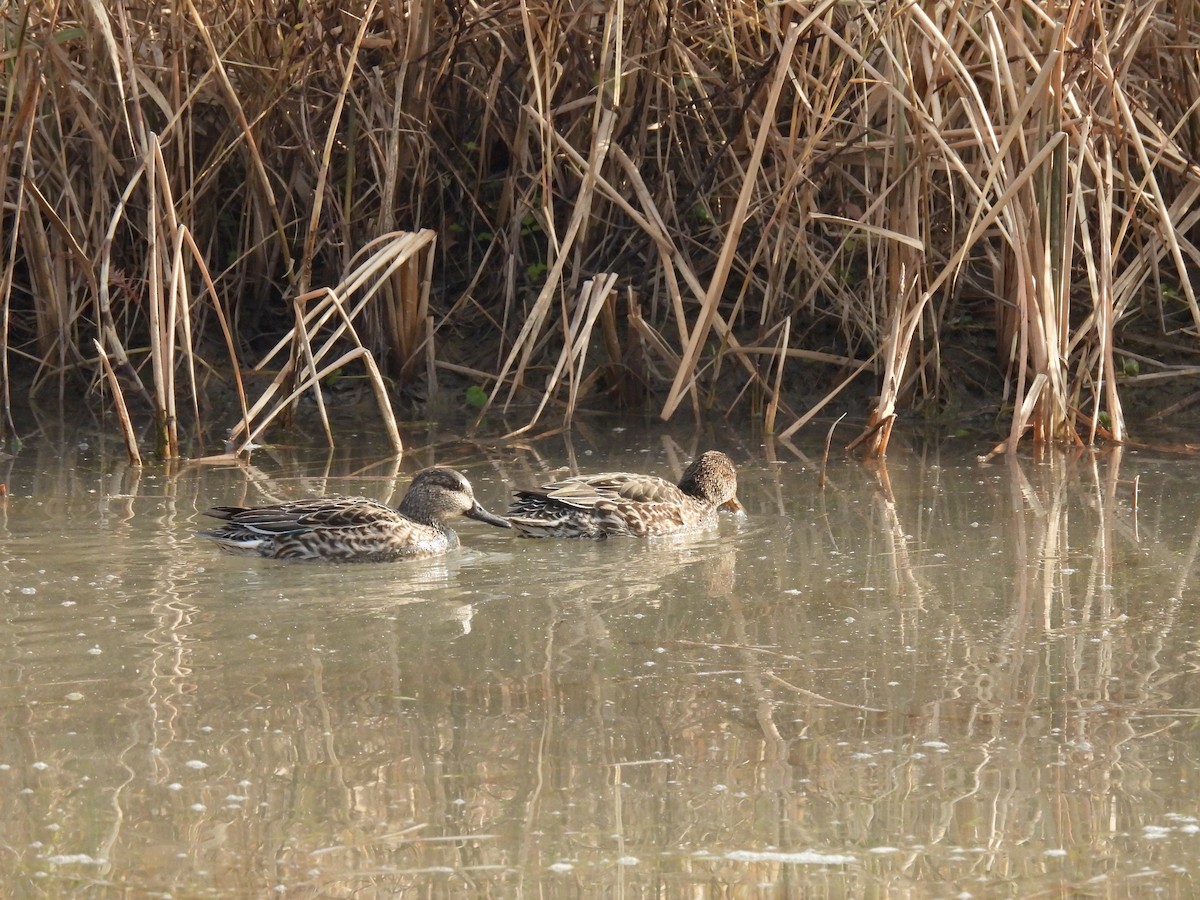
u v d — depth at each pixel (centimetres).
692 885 635
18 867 646
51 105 1756
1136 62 1792
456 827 683
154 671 885
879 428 1573
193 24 1722
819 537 1252
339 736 786
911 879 641
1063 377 1603
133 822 686
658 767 749
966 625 986
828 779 736
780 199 1673
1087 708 827
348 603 1048
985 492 1397
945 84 1588
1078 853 662
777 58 1656
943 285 1798
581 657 920
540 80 1772
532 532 1298
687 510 1323
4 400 1683
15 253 1794
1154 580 1091
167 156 1789
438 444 1655
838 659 916
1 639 946
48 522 1272
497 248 1955
